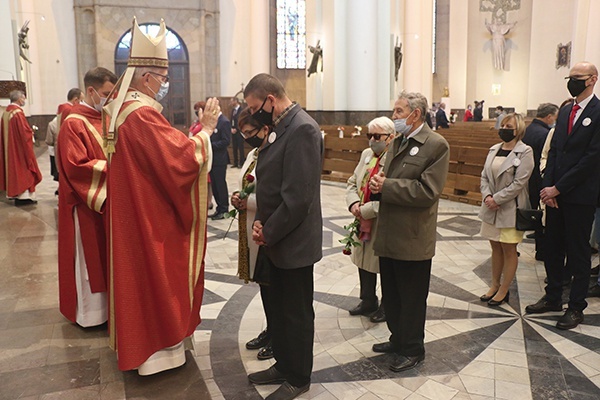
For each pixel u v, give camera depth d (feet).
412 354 10.84
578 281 12.74
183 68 70.79
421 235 10.19
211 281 16.21
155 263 8.54
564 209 12.74
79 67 66.90
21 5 60.59
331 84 54.19
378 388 10.05
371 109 53.57
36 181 26.11
